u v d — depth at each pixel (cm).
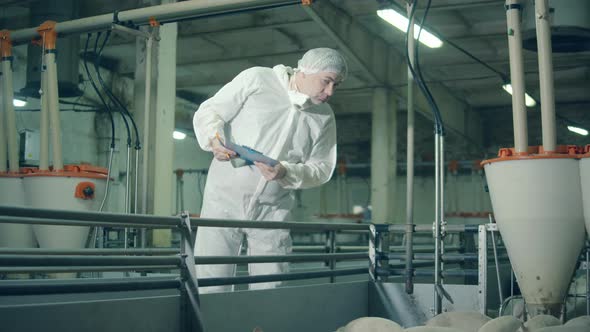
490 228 289
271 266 273
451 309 299
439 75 1059
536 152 241
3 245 343
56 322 181
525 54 888
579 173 230
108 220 202
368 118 1383
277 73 262
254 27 841
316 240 1199
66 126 940
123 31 357
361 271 330
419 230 310
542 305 243
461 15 805
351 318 312
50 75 356
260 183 260
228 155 248
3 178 353
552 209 231
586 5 381
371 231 330
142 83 500
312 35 901
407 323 314
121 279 209
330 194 1437
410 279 310
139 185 453
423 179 1351
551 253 235
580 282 347
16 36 371
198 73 1084
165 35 526
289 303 268
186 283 225
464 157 1312
